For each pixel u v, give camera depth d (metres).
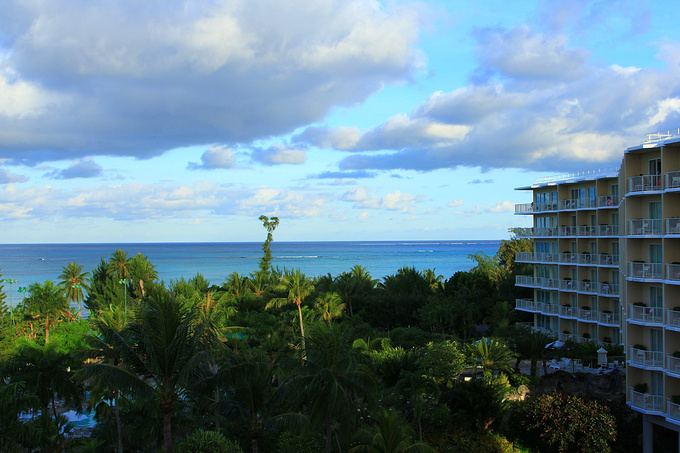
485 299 71.81
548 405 36.00
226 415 29.69
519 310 67.19
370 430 29.05
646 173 35.62
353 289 82.25
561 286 57.38
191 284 92.31
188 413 37.84
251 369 26.39
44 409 35.66
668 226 32.16
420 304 72.69
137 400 35.12
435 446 33.91
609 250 52.34
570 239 57.94
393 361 41.03
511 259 90.69
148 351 22.31
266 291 96.81
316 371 28.69
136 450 35.91
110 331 23.61
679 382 32.50
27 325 73.06
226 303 88.56
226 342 48.28
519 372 41.34
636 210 35.97
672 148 32.34
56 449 34.56
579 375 38.88
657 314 34.06
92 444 35.03
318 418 28.14
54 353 41.31
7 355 53.06
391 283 86.06
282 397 28.95
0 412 30.59
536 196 63.84
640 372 35.59
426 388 37.38
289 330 61.69
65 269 91.19
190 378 24.84
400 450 25.98
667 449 34.97
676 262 32.16
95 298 88.25
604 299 52.25
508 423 37.19
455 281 83.06
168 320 22.75
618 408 36.78
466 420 35.72
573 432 34.66
